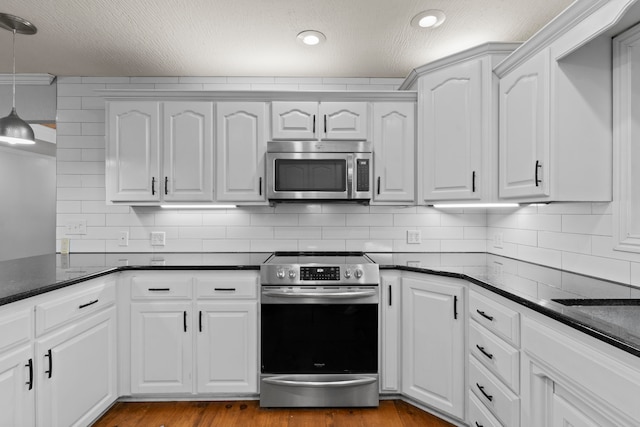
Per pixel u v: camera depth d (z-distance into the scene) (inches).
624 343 33.1
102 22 76.5
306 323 80.5
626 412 33.7
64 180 104.0
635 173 57.2
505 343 56.7
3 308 51.2
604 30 51.4
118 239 104.0
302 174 89.3
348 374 80.9
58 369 61.7
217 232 104.7
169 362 81.3
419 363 78.7
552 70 60.5
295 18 75.4
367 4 70.6
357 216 105.3
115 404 82.7
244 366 81.7
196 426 74.8
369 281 80.4
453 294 72.5
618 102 59.1
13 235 203.3
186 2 69.6
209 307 81.5
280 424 75.7
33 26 77.8
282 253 101.7
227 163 91.4
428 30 80.4
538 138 63.5
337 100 91.7
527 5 71.2
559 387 45.1
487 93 77.0
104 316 75.4
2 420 50.9
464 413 71.3
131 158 91.0
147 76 105.5
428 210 105.4
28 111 103.7
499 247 98.0
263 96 91.5
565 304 49.4
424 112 87.7
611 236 61.3
